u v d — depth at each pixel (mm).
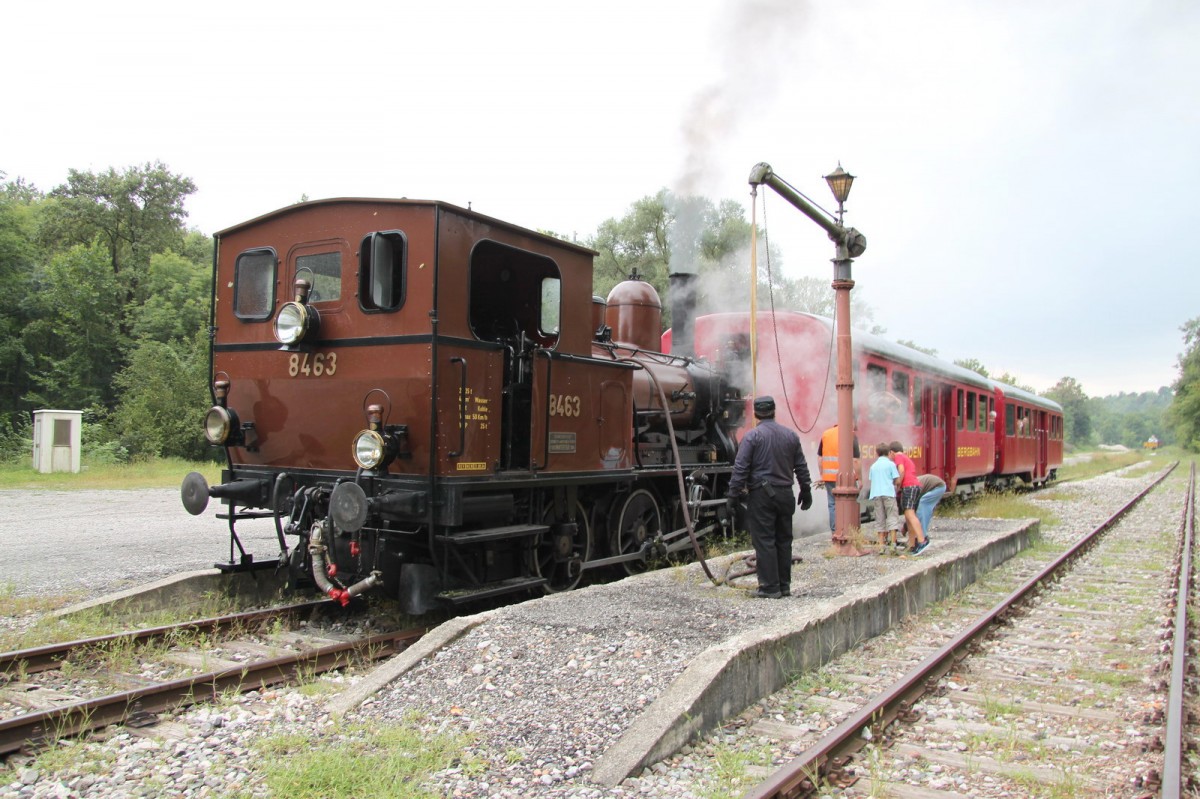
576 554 8008
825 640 5871
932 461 16172
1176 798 3619
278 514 7172
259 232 7457
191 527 13352
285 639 6414
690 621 5898
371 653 5988
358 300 6727
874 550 9680
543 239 7484
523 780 3812
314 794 3652
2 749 4082
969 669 6094
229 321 7711
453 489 6316
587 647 5293
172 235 43531
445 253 6457
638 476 8820
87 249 37500
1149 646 6848
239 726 4492
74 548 10781
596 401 8102
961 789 3957
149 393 28531
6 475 21984
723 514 11000
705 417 10953
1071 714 5109
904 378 14898
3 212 33969
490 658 5168
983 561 10078
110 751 4152
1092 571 11000
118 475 23438
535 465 7227
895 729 4723
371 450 6309
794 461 7062
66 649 5621
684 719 4250
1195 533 15883
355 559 6895
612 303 10594
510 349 7086
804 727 4613
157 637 6094
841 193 9359
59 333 33938
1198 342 84438
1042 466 29672
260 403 7465
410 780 3803
